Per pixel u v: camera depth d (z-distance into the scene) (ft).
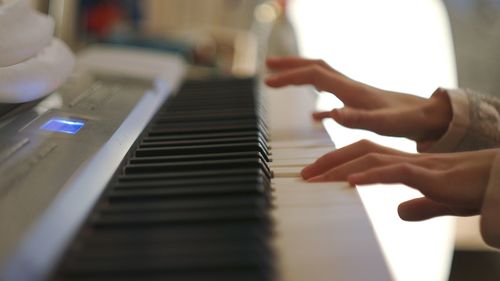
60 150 1.68
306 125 2.43
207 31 5.51
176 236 1.39
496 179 1.67
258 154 1.88
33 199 1.44
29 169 1.56
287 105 2.79
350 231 1.47
